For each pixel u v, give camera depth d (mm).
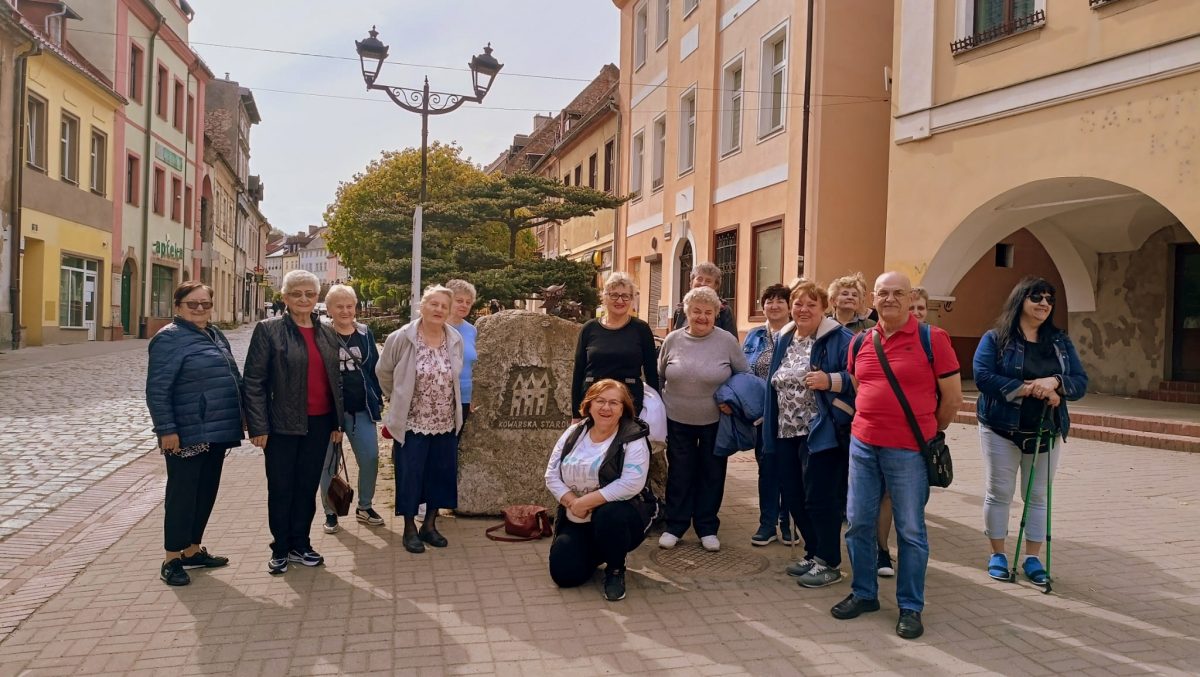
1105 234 12617
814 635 4023
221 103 49250
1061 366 4625
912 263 11367
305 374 4883
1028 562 4812
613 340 5500
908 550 4039
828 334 4938
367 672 3580
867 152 13242
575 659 3734
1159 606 4367
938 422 4148
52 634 3967
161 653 3758
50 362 17734
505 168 42188
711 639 3973
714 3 16750
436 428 5469
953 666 3658
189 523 4664
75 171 23688
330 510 5770
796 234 13438
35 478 7215
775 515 5613
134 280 28578
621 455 4664
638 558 5320
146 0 27938
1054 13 9602
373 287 20234
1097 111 9156
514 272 12914
